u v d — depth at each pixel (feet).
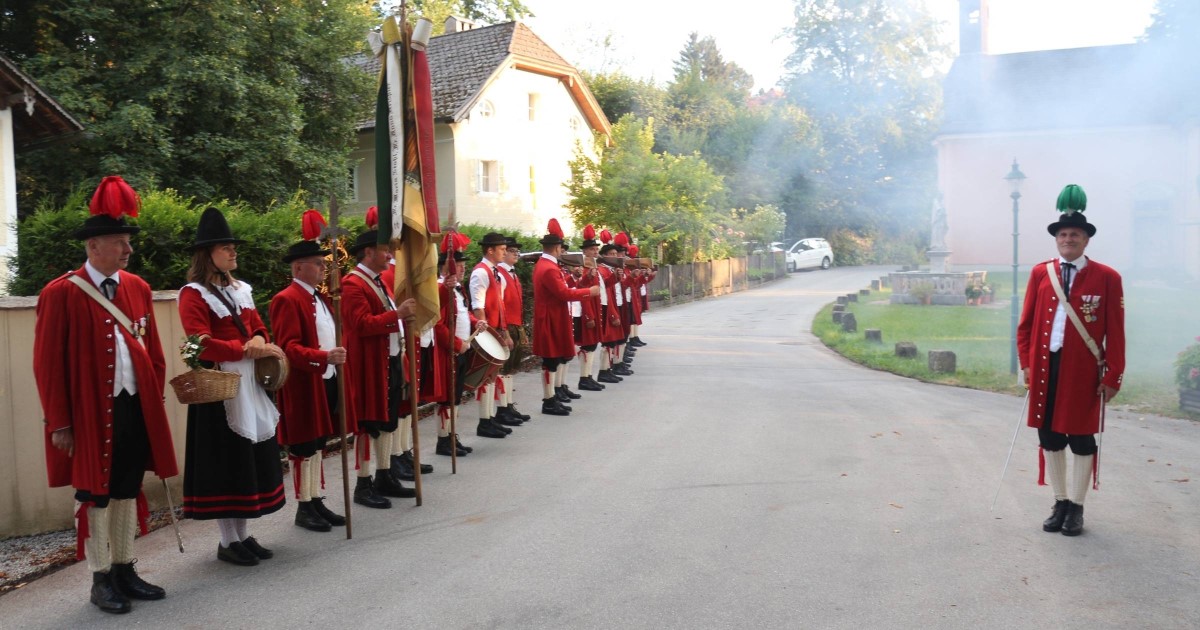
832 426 30.25
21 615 14.84
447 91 88.63
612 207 95.14
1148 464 24.56
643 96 154.92
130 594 15.38
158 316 21.04
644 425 30.63
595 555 17.42
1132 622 14.19
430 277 21.03
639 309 55.31
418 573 16.57
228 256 16.46
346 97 71.67
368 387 20.94
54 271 21.49
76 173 55.26
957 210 115.75
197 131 59.77
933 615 14.47
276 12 65.00
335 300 18.43
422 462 25.46
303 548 18.15
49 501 19.56
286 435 18.97
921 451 26.35
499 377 29.99
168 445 15.58
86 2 57.06
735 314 80.07
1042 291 19.30
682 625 14.14
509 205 95.50
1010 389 38.04
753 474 23.67
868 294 93.81
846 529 18.94
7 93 46.50
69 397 14.62
